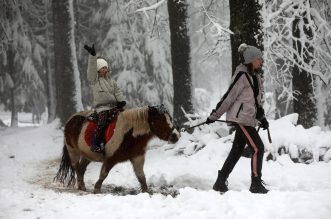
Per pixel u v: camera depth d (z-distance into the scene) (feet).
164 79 99.76
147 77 100.58
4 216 22.07
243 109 26.53
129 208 22.75
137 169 29.73
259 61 26.73
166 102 99.91
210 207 20.89
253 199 21.29
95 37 104.94
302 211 18.40
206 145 42.78
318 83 51.70
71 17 80.84
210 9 68.85
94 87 30.40
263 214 18.88
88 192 30.73
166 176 34.32
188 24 58.80
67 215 21.97
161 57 99.66
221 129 45.16
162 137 28.32
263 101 43.24
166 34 103.04
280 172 33.06
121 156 28.89
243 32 41.34
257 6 41.45
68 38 80.53
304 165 34.32
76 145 31.19
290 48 47.11
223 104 26.78
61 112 81.61
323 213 18.10
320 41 49.98
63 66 80.69
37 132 79.00
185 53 58.65
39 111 145.48
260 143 26.71
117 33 98.84
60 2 80.18
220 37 51.47
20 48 101.09
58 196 27.66
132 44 100.01
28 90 110.01
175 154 45.88
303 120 52.21
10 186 33.68
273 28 46.57
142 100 99.60
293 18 46.11
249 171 34.22
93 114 30.27
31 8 105.60
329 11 56.39
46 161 53.88
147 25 98.99
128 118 28.58
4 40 92.22
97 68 30.40
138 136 28.58
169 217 20.42
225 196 22.39
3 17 92.84
